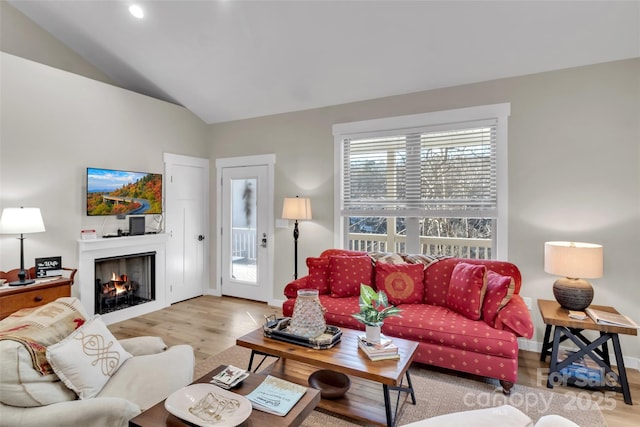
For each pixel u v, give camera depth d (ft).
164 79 13.71
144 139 13.78
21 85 10.30
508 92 10.38
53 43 12.28
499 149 10.49
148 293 14.17
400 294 9.93
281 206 14.52
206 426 4.12
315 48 10.85
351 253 11.75
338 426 6.67
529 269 10.16
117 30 11.55
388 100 12.26
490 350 7.64
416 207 11.87
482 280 8.63
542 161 9.98
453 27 9.25
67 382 4.94
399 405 7.07
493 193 10.73
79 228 11.71
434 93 11.48
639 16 8.06
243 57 11.80
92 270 11.97
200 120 16.25
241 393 5.08
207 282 16.61
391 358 6.28
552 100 9.84
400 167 12.16
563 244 9.12
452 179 11.30
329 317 9.41
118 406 4.46
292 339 6.94
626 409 7.20
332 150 13.34
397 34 9.78
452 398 7.54
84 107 11.85
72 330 5.70
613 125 9.18
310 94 13.05
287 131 14.35
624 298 9.10
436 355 8.19
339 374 7.74
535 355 9.77
